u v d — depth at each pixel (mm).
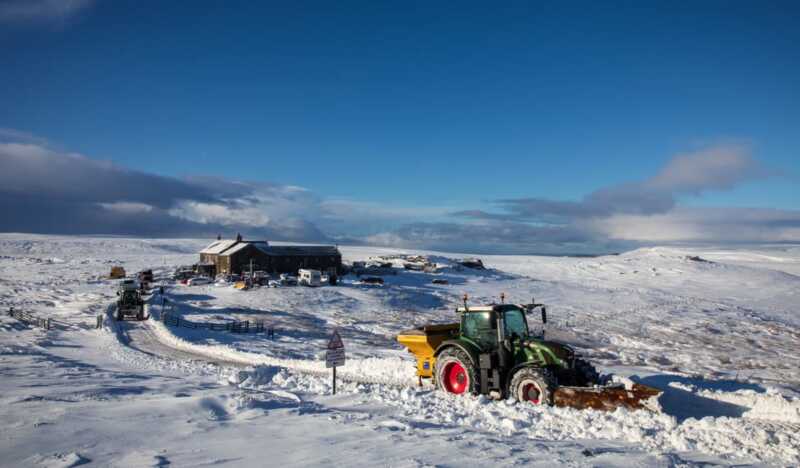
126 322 38469
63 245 142625
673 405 11102
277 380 13695
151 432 7160
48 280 68438
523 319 11758
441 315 51562
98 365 18484
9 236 182125
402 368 16219
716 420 7910
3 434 6945
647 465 6117
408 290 66500
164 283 69438
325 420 8078
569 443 7281
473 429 8039
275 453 6242
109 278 72312
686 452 6918
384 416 8766
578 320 50344
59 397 9930
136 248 145000
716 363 32031
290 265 79938
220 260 79125
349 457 6102
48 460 5879
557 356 10570
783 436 7211
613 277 98375
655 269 107062
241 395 9867
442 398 10664
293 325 42219
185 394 10648
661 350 36688
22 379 12922
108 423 7621
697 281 92000
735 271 103688
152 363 20141
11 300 48812
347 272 83562
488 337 11492
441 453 6336
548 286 78562
